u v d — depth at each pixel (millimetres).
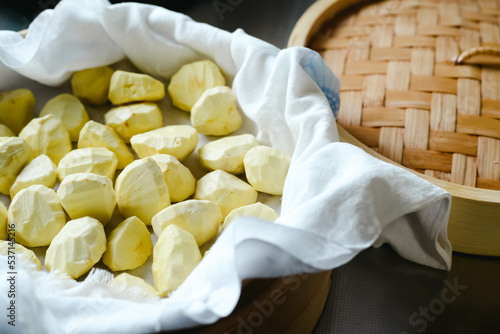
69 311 237
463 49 369
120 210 297
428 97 348
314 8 391
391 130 340
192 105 349
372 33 384
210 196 302
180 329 232
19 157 307
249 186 308
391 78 358
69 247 270
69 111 338
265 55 336
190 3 497
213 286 234
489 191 313
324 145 287
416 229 308
